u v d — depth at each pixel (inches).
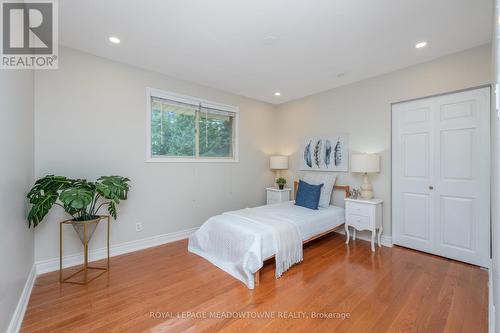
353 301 75.6
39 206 77.4
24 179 75.7
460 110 105.1
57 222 97.0
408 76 119.3
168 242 131.5
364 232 137.6
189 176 141.8
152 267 100.1
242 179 171.6
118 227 114.4
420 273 94.6
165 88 130.7
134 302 74.6
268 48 100.7
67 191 79.6
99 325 63.8
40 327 62.7
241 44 97.3
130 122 118.0
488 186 97.7
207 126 153.5
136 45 98.4
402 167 124.2
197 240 114.2
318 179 151.9
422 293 80.0
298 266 101.9
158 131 130.6
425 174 116.2
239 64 116.9
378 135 131.4
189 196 141.8
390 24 83.0
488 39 93.4
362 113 138.6
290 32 88.3
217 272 95.9
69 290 81.1
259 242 87.8
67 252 99.3
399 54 106.0
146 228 123.6
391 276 92.2
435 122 112.6
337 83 144.2
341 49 101.3
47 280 87.6
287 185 185.3
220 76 133.0
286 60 112.2
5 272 55.7
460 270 96.8
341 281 88.4
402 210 124.3
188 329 62.6
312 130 167.3
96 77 107.3
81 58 103.0
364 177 131.8
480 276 91.7
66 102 99.3
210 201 152.4
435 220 112.8
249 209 132.5
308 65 117.9
